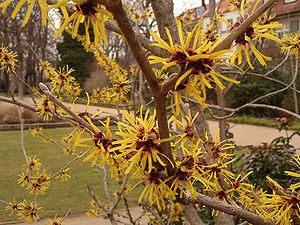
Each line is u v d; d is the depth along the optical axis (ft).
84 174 5.04
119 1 0.38
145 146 0.48
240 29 0.48
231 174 0.65
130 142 0.48
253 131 8.48
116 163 0.54
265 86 9.71
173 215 1.81
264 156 2.56
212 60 0.43
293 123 8.21
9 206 1.57
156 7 1.13
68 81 1.44
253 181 2.53
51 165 5.57
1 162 5.92
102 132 0.53
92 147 0.52
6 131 9.40
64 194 4.31
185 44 0.43
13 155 6.45
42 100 1.08
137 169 0.50
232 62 0.48
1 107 10.17
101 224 3.48
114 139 0.52
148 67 0.44
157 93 0.46
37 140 7.81
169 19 1.13
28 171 1.57
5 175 5.09
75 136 0.57
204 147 0.71
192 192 0.52
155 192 0.52
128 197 4.03
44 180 1.49
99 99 1.90
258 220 0.67
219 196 0.76
